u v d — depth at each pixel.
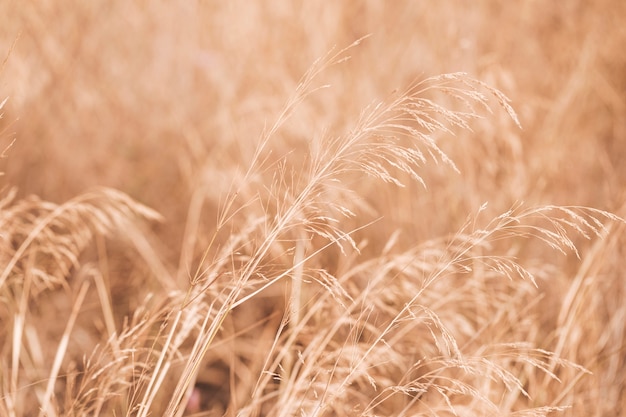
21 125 3.41
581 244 3.25
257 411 2.24
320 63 3.79
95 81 3.74
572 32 4.25
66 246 2.94
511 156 3.35
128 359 2.19
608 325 2.79
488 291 2.72
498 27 4.18
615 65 4.30
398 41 3.93
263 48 3.81
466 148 3.31
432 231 3.21
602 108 4.16
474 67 3.71
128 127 3.73
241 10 3.96
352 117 3.34
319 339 2.23
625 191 3.02
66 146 3.53
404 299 2.55
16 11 3.56
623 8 4.50
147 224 3.39
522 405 2.42
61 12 3.78
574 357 2.46
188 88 3.84
